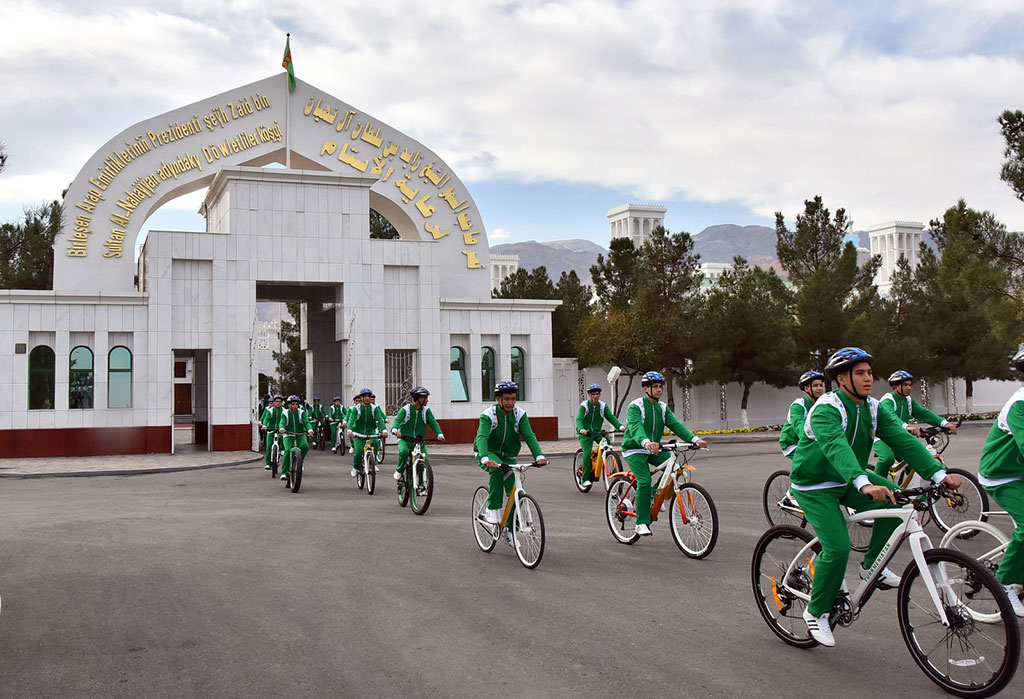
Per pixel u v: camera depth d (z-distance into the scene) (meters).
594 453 15.66
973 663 5.05
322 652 6.03
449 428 30.36
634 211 88.06
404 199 33.00
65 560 9.43
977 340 40.28
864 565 5.94
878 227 108.19
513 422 9.77
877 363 38.06
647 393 10.22
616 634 6.40
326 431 31.69
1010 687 5.23
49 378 26.34
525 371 31.83
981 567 4.96
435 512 13.34
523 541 9.09
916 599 5.46
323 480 18.80
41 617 7.04
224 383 27.61
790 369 36.50
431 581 8.29
